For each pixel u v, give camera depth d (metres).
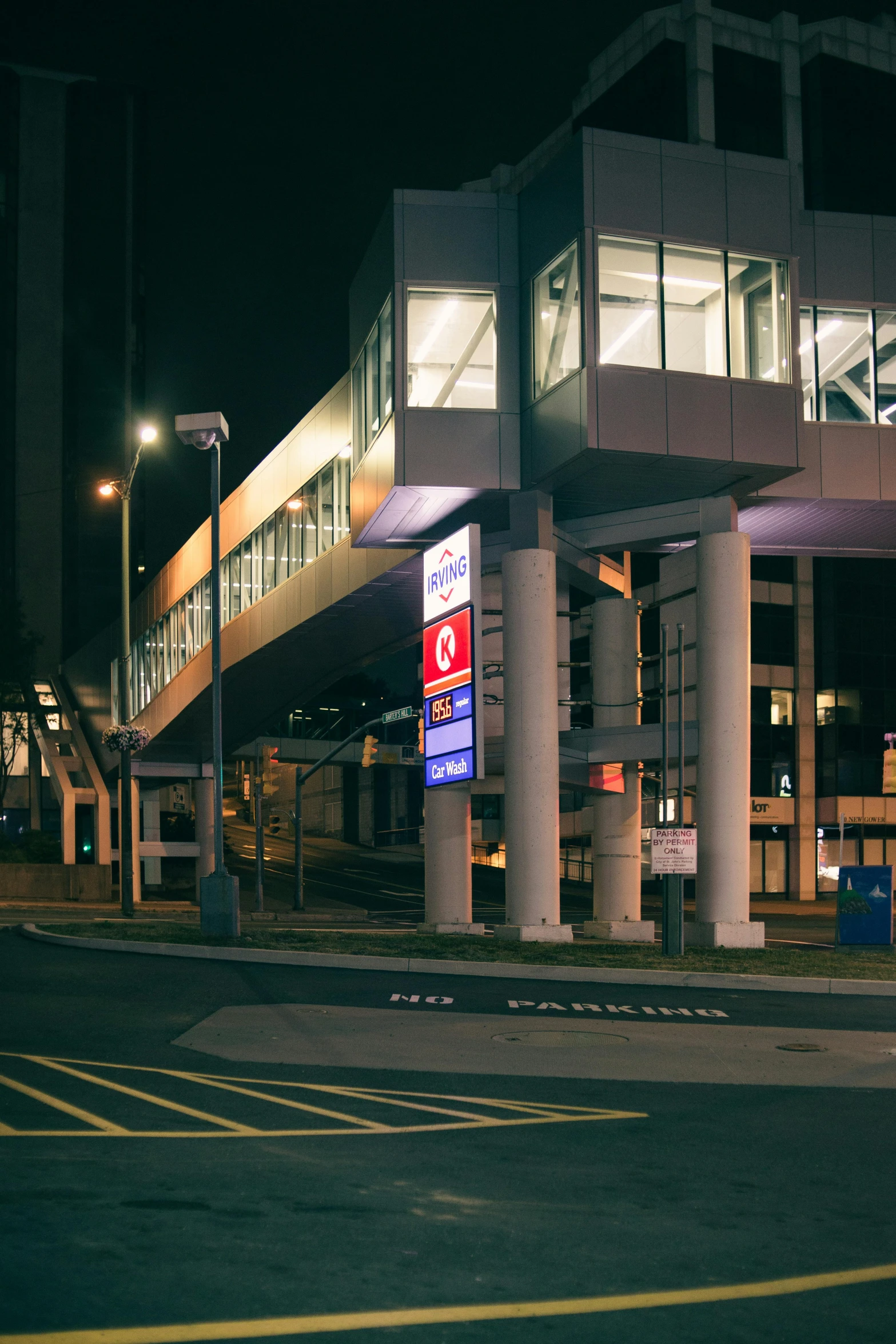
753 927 23.41
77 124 87.88
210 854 57.75
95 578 82.00
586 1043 11.47
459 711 24.12
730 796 23.67
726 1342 4.12
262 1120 7.64
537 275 24.64
